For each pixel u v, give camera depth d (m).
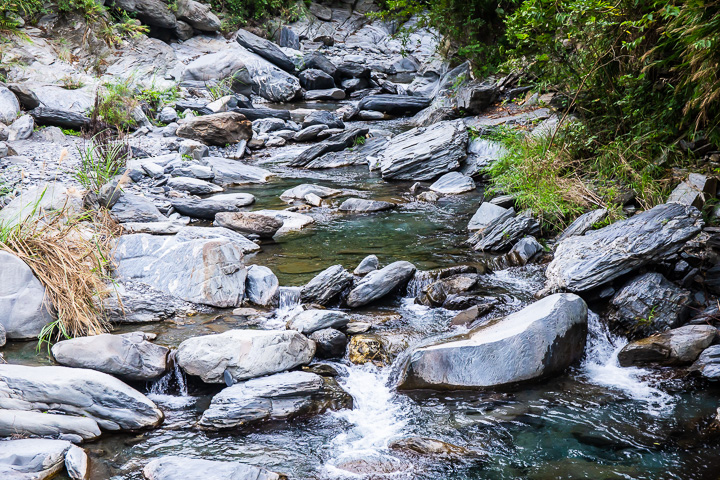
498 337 4.11
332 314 4.51
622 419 3.67
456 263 5.71
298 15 20.39
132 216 6.40
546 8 6.80
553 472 3.21
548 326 4.16
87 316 4.42
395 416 3.76
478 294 5.07
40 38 12.56
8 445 3.21
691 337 4.26
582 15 6.34
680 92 6.23
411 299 5.20
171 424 3.63
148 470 3.12
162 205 6.97
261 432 3.57
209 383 3.94
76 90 10.81
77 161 8.06
